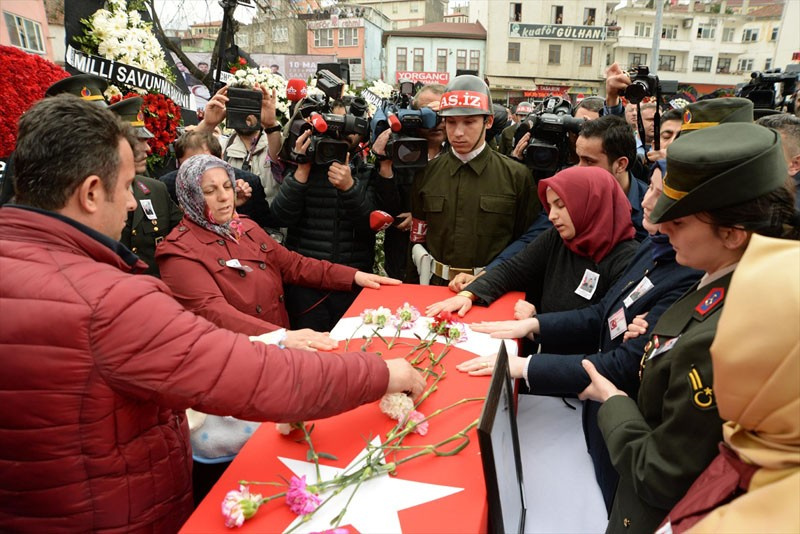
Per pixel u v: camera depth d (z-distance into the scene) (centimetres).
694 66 3591
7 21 307
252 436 131
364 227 279
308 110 275
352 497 109
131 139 117
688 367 98
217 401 103
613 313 170
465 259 277
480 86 256
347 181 261
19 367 96
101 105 113
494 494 98
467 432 129
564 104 375
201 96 707
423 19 4456
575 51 3108
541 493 156
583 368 154
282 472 118
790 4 2644
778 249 68
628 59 3531
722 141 102
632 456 111
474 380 156
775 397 64
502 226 276
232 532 101
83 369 98
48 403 97
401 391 136
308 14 1770
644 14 3412
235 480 116
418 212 294
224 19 391
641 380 124
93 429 101
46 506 104
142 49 321
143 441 111
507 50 3102
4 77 236
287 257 239
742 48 3550
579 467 166
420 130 279
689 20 3453
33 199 106
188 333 103
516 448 136
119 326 98
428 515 104
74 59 296
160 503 115
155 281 109
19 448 100
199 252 198
